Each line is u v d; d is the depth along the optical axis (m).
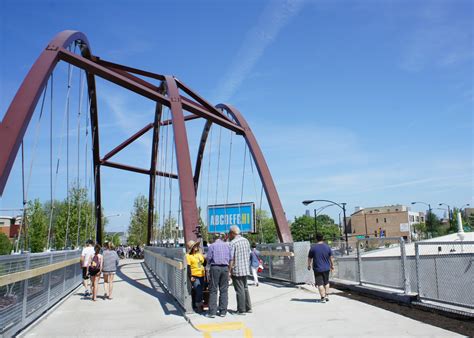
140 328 7.77
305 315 8.32
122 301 11.76
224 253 8.70
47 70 15.11
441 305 8.27
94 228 34.91
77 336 7.18
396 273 9.94
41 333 7.47
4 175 11.77
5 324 6.83
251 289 13.17
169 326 7.89
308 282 13.55
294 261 13.55
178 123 20.30
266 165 23.12
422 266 8.99
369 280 11.29
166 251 14.01
